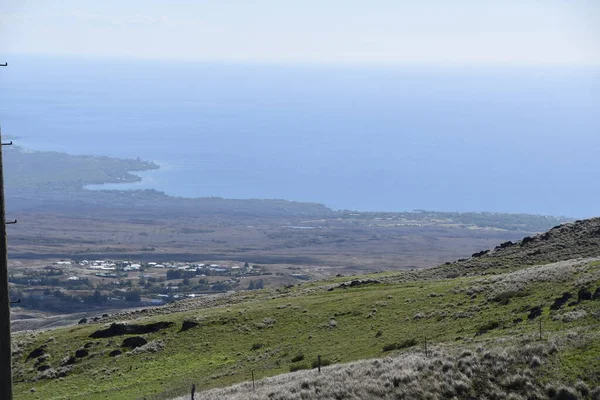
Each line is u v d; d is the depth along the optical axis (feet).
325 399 111.45
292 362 174.70
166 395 166.71
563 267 192.03
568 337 114.11
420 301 205.98
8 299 52.75
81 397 181.98
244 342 211.20
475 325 157.79
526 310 156.56
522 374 104.17
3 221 52.16
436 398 103.65
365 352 164.04
